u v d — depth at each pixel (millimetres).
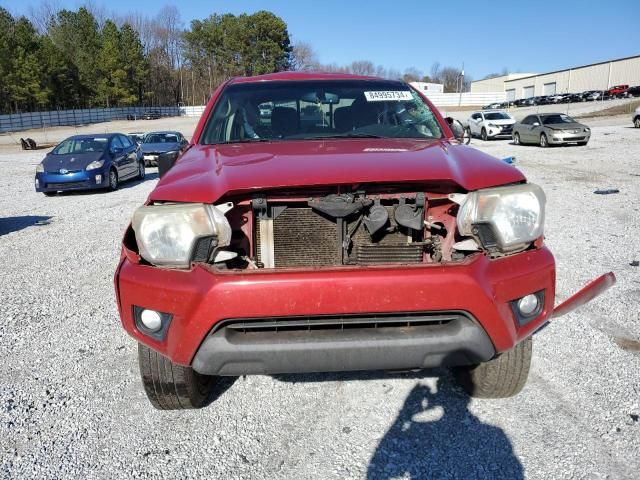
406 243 2525
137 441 2723
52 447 2688
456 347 2240
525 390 3055
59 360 3656
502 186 2406
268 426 2811
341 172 2373
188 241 2291
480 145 22969
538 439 2617
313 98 3557
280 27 88688
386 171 2375
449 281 2189
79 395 3188
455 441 2633
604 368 3273
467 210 2344
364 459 2527
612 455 2479
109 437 2764
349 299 2168
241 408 2988
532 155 17109
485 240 2369
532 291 2365
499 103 65000
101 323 4312
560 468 2410
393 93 3672
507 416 2816
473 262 2266
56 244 7250
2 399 3150
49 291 5168
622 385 3068
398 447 2604
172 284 2258
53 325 4285
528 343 2691
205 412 2961
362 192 2432
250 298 2166
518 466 2438
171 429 2816
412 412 2889
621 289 4590
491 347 2303
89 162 12453
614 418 2760
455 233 2498
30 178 16984
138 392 3211
